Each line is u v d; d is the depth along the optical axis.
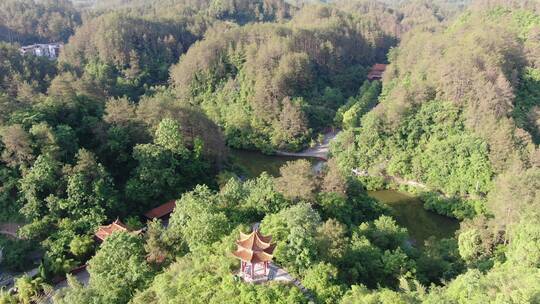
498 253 74.88
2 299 73.06
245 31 180.62
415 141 120.94
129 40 187.88
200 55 169.12
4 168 89.44
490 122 107.62
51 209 86.12
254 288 53.16
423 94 123.44
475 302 49.09
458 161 110.69
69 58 185.75
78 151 93.81
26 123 95.81
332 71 183.00
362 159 124.81
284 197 80.25
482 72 113.25
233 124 153.88
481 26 143.75
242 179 118.00
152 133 105.94
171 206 98.00
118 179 102.06
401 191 118.69
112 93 157.75
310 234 61.62
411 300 52.84
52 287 76.88
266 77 152.50
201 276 57.00
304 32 181.25
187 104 120.88
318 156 143.38
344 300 51.84
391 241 76.31
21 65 147.75
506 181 86.19
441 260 73.06
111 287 62.22
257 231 59.31
